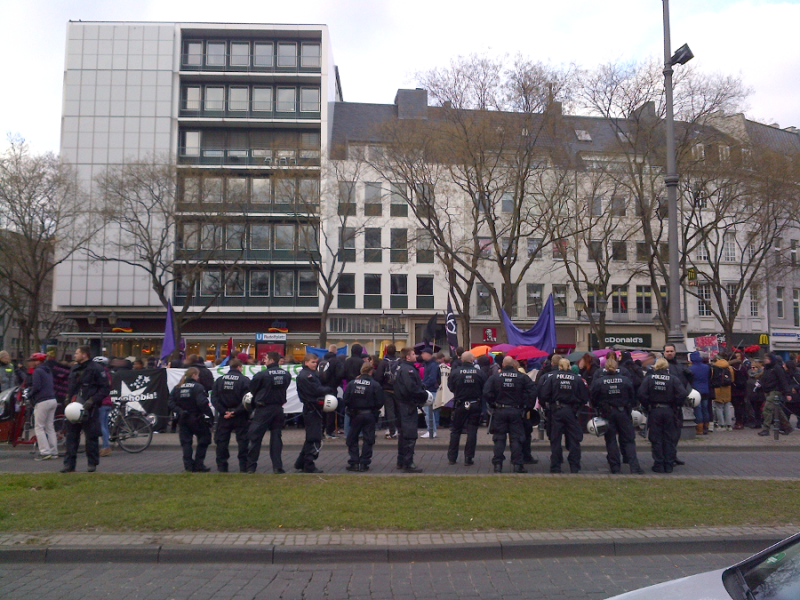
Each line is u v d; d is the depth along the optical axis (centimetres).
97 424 1112
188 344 4734
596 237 4419
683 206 3428
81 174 4612
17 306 3819
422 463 1212
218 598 544
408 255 3934
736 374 1703
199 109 4875
